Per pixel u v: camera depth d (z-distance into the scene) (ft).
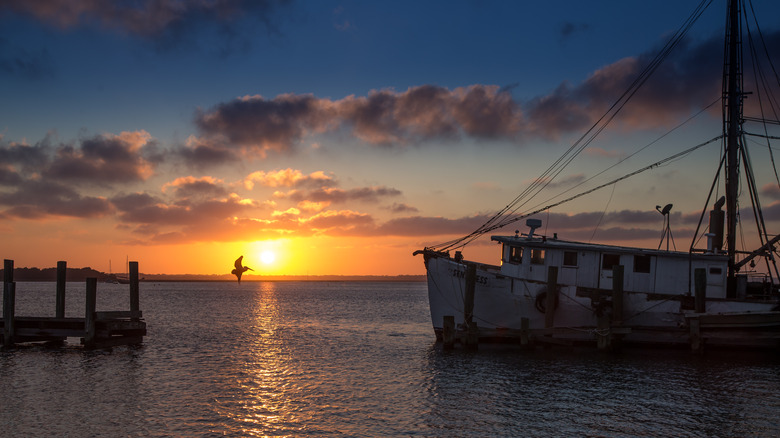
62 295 133.39
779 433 74.74
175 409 85.46
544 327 130.62
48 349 134.10
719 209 135.03
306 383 102.78
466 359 121.90
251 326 208.33
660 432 74.95
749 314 114.42
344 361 125.18
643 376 105.60
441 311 142.41
